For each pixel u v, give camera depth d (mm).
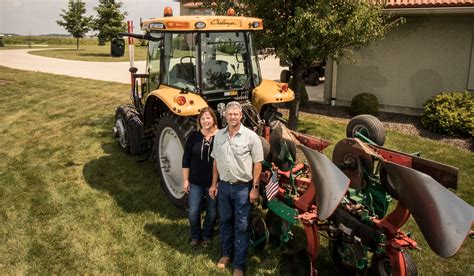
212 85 5395
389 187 3381
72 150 7496
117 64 23078
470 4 8883
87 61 24531
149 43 6320
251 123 5367
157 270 4082
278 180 4160
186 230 4797
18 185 5996
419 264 4195
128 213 5168
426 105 9391
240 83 5703
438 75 10148
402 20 8344
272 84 6027
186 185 4348
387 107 11000
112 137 8219
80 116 9969
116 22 32188
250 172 3869
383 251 3418
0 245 4477
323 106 11508
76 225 4879
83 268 4109
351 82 11359
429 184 2842
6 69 19047
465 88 9914
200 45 5188
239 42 5594
